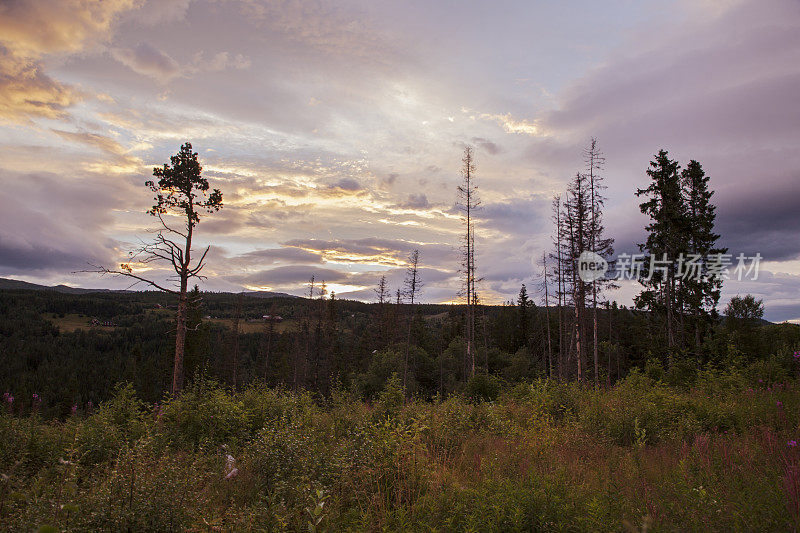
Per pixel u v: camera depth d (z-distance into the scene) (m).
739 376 14.97
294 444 7.64
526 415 12.72
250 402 13.76
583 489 5.53
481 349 51.00
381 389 44.44
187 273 21.73
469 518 4.72
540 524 4.71
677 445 8.72
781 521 4.23
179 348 21.14
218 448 10.20
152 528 4.86
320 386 55.12
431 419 10.80
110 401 11.95
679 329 29.50
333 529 5.01
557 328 58.47
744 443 7.82
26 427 9.06
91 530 4.50
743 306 34.81
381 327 65.19
